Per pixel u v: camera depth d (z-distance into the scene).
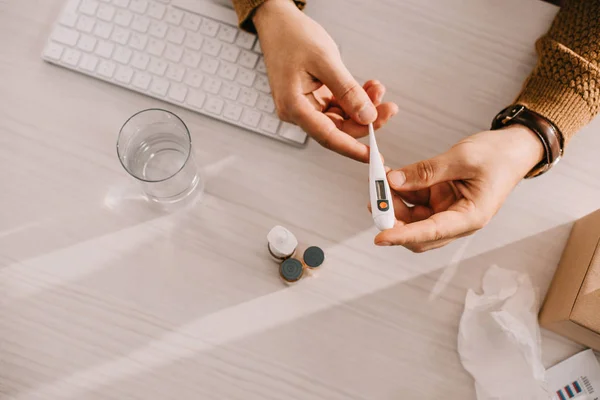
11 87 0.75
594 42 0.73
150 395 0.71
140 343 0.71
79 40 0.75
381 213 0.67
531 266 0.74
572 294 0.67
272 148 0.75
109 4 0.75
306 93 0.73
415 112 0.76
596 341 0.68
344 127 0.73
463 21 0.78
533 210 0.75
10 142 0.74
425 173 0.69
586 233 0.70
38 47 0.76
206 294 0.72
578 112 0.72
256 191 0.75
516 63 0.77
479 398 0.71
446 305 0.73
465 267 0.74
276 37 0.72
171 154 0.74
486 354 0.72
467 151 0.69
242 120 0.74
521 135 0.71
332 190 0.75
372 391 0.71
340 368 0.72
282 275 0.70
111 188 0.74
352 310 0.73
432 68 0.77
